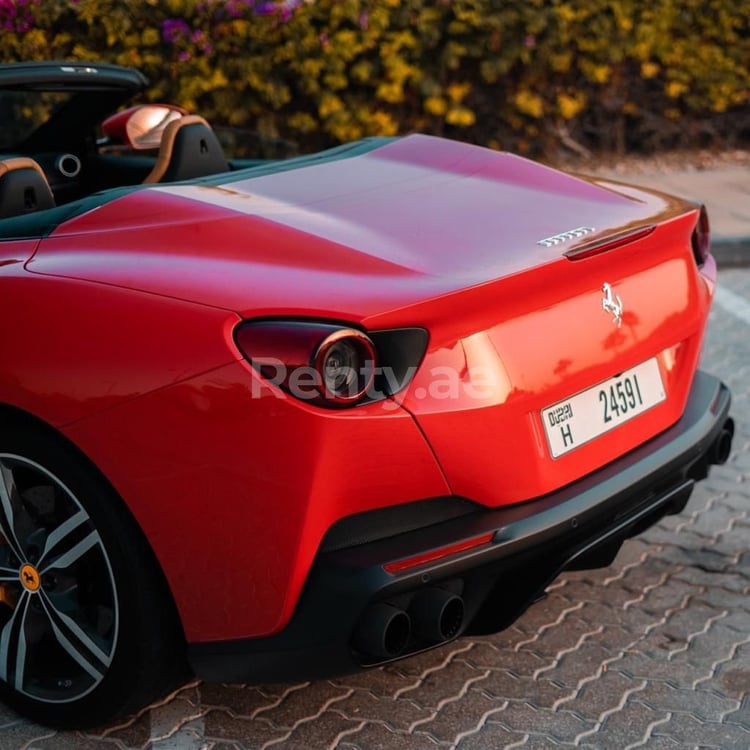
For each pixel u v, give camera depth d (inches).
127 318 97.7
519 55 365.4
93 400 97.7
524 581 106.3
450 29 355.6
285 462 91.9
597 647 127.7
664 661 124.9
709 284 132.6
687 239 128.1
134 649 102.3
